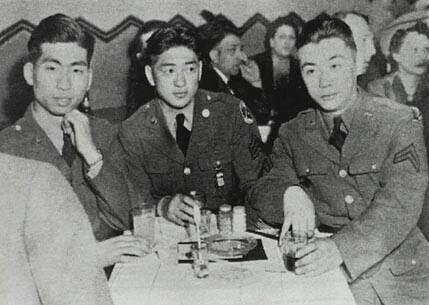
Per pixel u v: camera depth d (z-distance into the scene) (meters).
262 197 1.68
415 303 1.56
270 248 1.40
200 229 1.54
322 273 1.23
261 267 1.28
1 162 0.83
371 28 2.22
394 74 2.21
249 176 2.01
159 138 2.00
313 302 1.09
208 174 2.03
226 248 1.38
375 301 1.58
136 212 1.45
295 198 1.58
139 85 2.10
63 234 0.81
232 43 2.16
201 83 2.16
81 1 2.06
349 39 1.72
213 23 2.16
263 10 2.19
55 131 1.90
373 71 2.22
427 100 2.16
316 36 1.73
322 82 1.73
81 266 0.82
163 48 1.94
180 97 1.97
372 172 1.70
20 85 2.02
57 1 2.04
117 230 1.81
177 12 2.13
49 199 0.82
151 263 1.34
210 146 2.02
